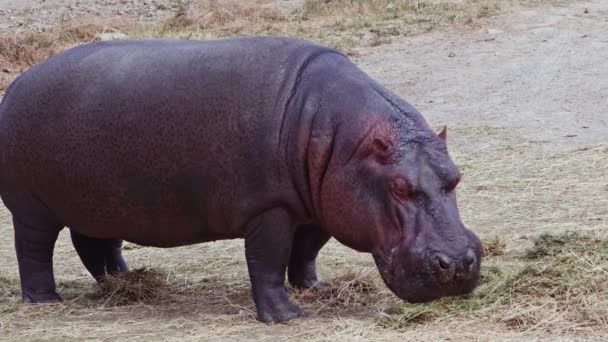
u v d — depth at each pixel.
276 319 12.61
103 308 13.85
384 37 35.50
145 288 14.43
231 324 12.66
